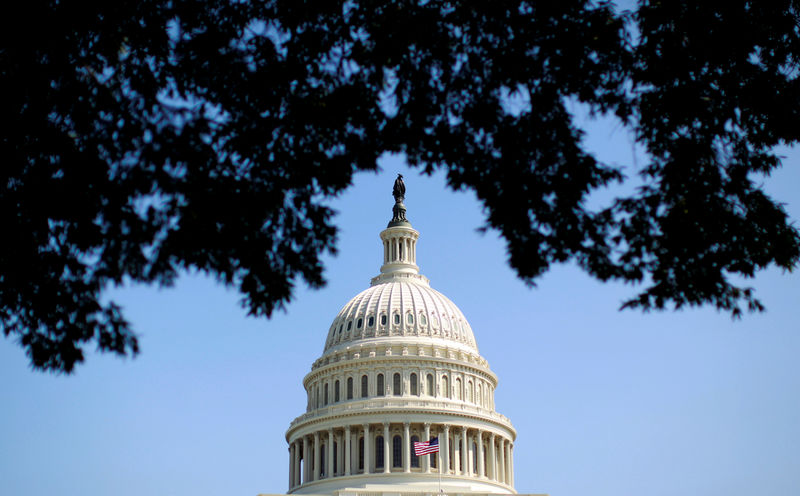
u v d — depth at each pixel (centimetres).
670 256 2641
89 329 2556
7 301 2547
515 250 2661
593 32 2594
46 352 2566
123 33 2497
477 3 2619
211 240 2438
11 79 2347
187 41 2559
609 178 2638
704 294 2664
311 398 13275
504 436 12950
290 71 2627
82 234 2425
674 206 2650
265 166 2634
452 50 2692
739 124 2759
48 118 2467
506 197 2619
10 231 2409
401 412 12200
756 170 2742
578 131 2648
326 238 2731
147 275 2398
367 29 2702
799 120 2678
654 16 2628
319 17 2702
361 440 12381
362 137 2709
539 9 2594
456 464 12256
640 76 2659
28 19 2328
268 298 2631
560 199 2617
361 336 13112
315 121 2644
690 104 2628
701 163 2672
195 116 2477
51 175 2434
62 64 2412
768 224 2625
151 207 2409
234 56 2570
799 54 2719
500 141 2630
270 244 2659
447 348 12975
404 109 2700
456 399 12656
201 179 2433
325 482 12112
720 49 2636
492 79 2639
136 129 2422
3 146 2372
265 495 11875
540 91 2638
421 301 13425
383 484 11781
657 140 2709
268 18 2688
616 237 2681
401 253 14425
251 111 2597
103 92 2447
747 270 2659
